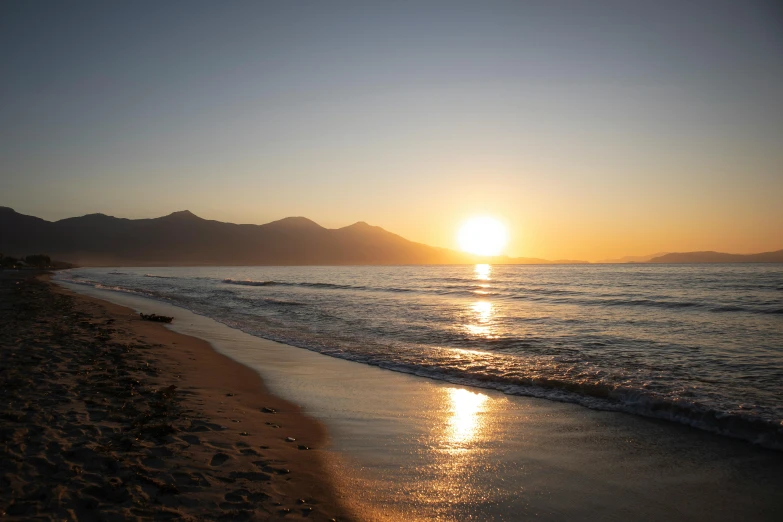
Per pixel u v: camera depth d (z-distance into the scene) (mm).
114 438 6000
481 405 8711
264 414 7863
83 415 6789
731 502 5094
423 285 51219
